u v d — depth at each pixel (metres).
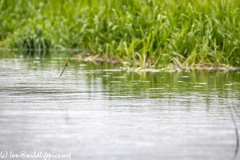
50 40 51.31
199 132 18.84
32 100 24.47
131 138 18.03
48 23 52.22
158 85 28.83
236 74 33.62
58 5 55.38
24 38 52.53
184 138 18.09
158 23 39.31
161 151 16.69
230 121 20.44
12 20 56.84
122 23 42.00
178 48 37.88
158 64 37.22
